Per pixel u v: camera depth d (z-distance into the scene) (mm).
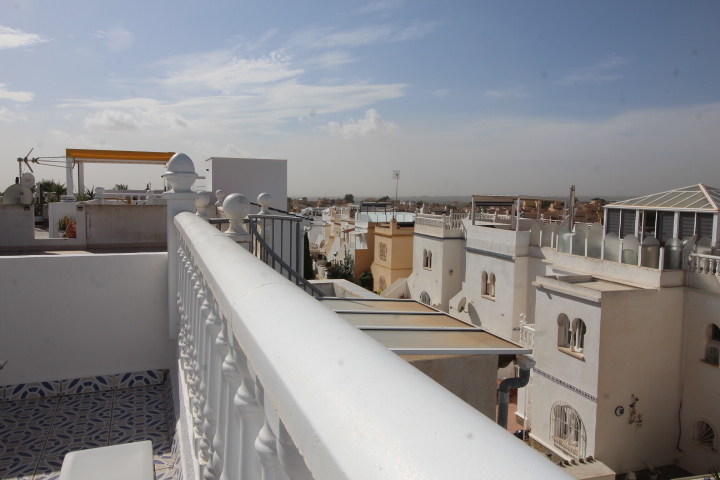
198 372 2428
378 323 3703
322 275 46375
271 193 11148
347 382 678
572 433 16141
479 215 32969
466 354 2953
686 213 18969
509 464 467
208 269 1746
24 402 4648
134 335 5016
